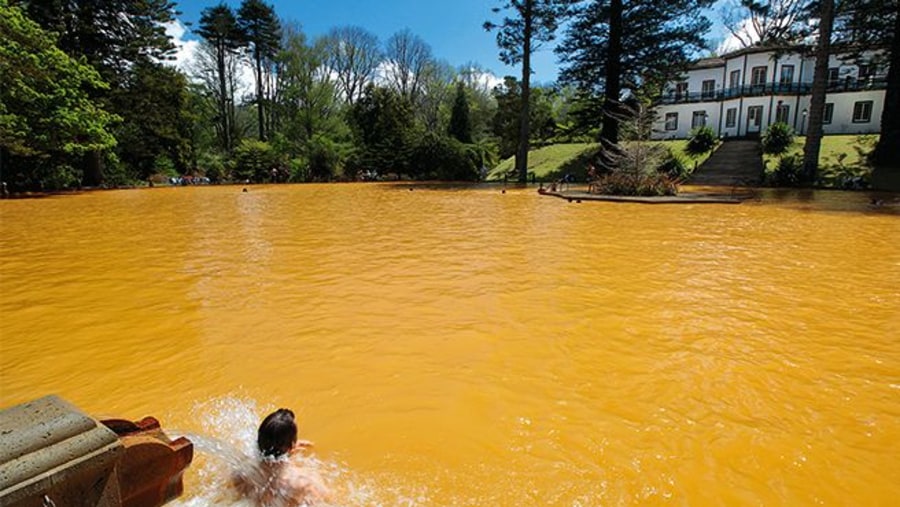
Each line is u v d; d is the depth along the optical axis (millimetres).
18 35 20219
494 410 3141
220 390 3447
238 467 2500
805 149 23797
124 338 4449
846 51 25281
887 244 8969
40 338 4480
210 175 35906
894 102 22656
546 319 4832
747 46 41250
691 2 25406
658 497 2326
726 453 2662
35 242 9867
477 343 4238
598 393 3348
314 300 5531
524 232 10672
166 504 2125
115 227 12070
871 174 23250
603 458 2633
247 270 7059
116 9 27375
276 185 31969
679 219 12891
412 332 4504
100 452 1616
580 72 28828
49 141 22172
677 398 3268
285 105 51000
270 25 45375
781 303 5340
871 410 3096
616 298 5547
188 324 4785
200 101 47938
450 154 37344
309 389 3445
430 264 7352
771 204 16500
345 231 10961
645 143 20281
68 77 22672
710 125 42594
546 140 44844
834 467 2543
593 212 14703
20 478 1426
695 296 5621
